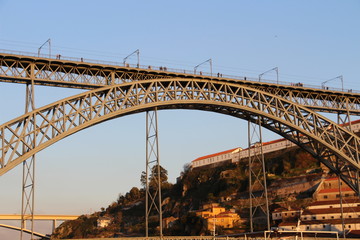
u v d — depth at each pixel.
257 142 96.69
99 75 82.44
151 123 84.62
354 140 103.75
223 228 170.12
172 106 89.38
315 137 98.94
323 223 143.62
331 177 178.88
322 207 159.62
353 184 103.62
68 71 79.50
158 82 85.38
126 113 81.56
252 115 96.81
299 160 198.62
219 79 92.31
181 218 180.75
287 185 188.38
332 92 104.44
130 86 82.00
